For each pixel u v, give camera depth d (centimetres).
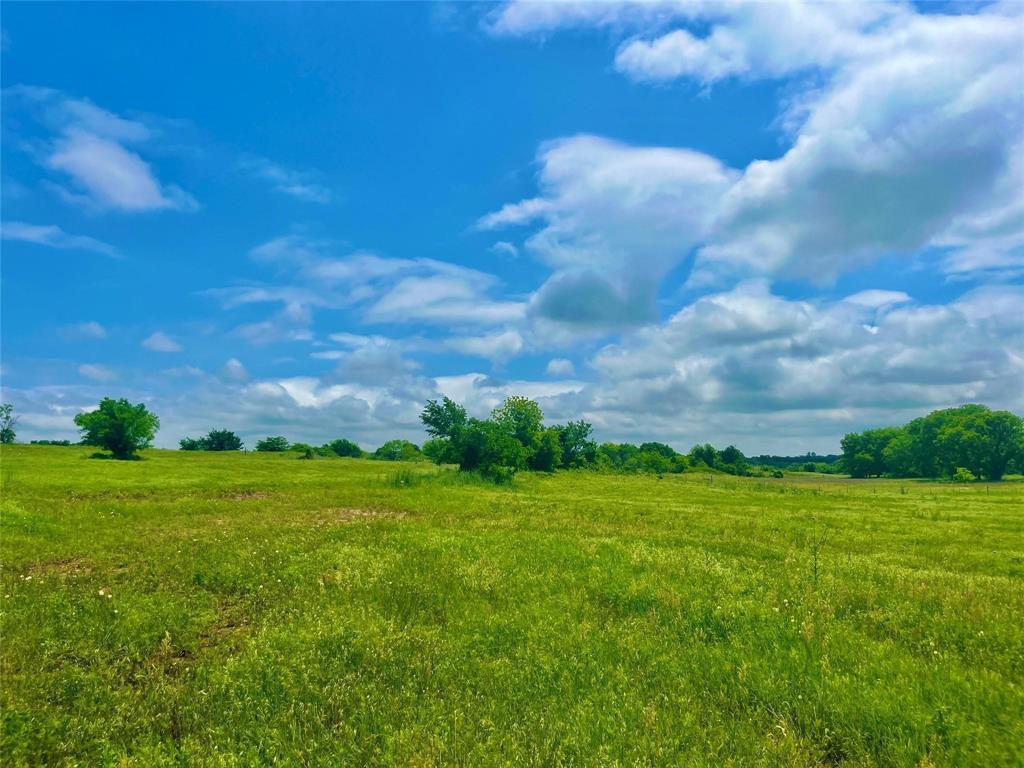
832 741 550
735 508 3066
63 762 498
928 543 1894
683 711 600
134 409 7088
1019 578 1351
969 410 13225
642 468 9350
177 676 697
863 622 887
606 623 882
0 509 1867
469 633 841
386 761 499
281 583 1108
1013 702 595
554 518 2298
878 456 14850
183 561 1301
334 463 7850
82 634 808
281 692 632
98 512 2317
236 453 10975
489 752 513
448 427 4938
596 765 495
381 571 1187
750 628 846
